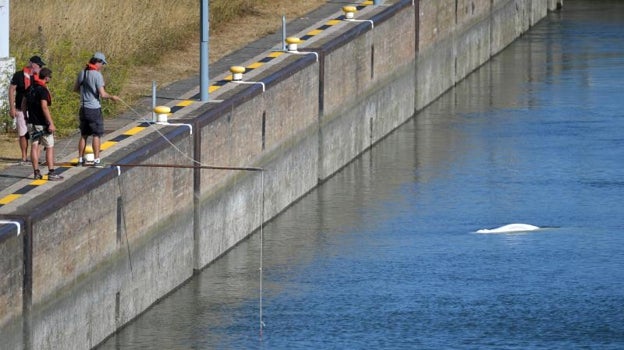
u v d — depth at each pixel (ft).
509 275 224.74
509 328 201.98
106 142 212.84
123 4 297.53
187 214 216.74
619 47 421.59
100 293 188.96
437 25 354.13
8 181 190.70
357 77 296.92
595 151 305.73
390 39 317.83
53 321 175.83
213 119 224.33
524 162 296.71
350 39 290.97
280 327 201.57
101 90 194.80
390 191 274.77
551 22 463.42
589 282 221.25
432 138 318.45
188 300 210.79
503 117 338.95
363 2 328.29
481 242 242.58
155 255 206.08
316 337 198.18
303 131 267.80
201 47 236.63
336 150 287.69
